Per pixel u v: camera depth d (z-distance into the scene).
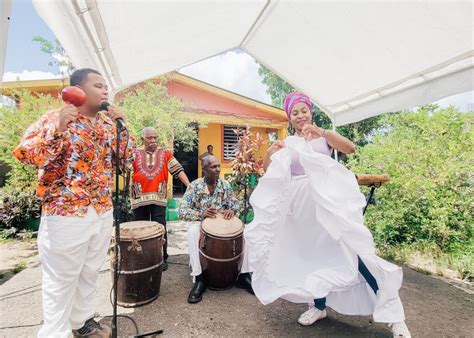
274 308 2.71
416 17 2.54
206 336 2.25
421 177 4.49
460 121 4.45
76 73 1.88
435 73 3.36
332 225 1.95
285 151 2.30
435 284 3.31
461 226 4.29
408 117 5.11
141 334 2.21
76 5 1.92
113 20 2.39
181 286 3.19
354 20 2.92
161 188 3.63
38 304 2.78
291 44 3.89
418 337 2.24
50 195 1.79
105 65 3.15
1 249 4.68
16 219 5.55
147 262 2.69
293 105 2.37
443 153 4.51
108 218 2.06
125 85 4.33
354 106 4.80
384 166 4.94
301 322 2.40
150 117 5.91
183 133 7.79
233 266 2.97
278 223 2.24
